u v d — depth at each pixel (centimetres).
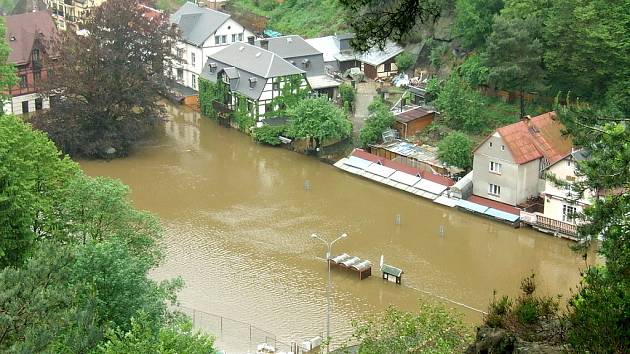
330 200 7406
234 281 5981
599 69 7738
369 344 3569
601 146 3266
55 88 8381
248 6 11969
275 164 8250
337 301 5747
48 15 10006
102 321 3738
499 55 8056
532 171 7119
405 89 9344
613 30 7619
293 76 8925
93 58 8406
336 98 9362
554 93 8194
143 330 3619
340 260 6153
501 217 6938
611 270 2528
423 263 6316
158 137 8956
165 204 7300
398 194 7512
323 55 9669
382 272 6044
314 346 5156
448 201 7256
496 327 2525
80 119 8369
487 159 7194
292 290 5881
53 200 4959
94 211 4838
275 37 9894
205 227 6844
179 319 4109
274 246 6519
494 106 8494
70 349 3244
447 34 9494
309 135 8206
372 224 6938
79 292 3600
